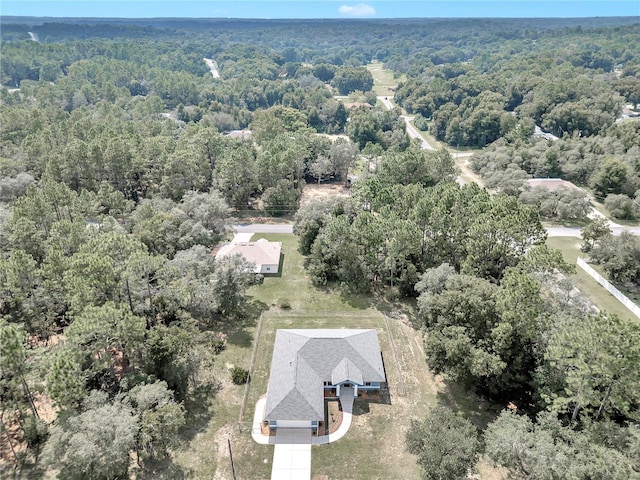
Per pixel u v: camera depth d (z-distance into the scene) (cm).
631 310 6000
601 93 16175
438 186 7494
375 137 15300
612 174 9725
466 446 3253
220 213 7525
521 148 11650
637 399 3331
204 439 4038
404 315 5934
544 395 3603
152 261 4744
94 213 8050
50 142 10044
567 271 4803
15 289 4759
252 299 6294
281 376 4444
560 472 3039
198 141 10406
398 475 3719
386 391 4612
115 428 3359
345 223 6284
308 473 3734
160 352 4269
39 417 4078
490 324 4247
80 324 3800
